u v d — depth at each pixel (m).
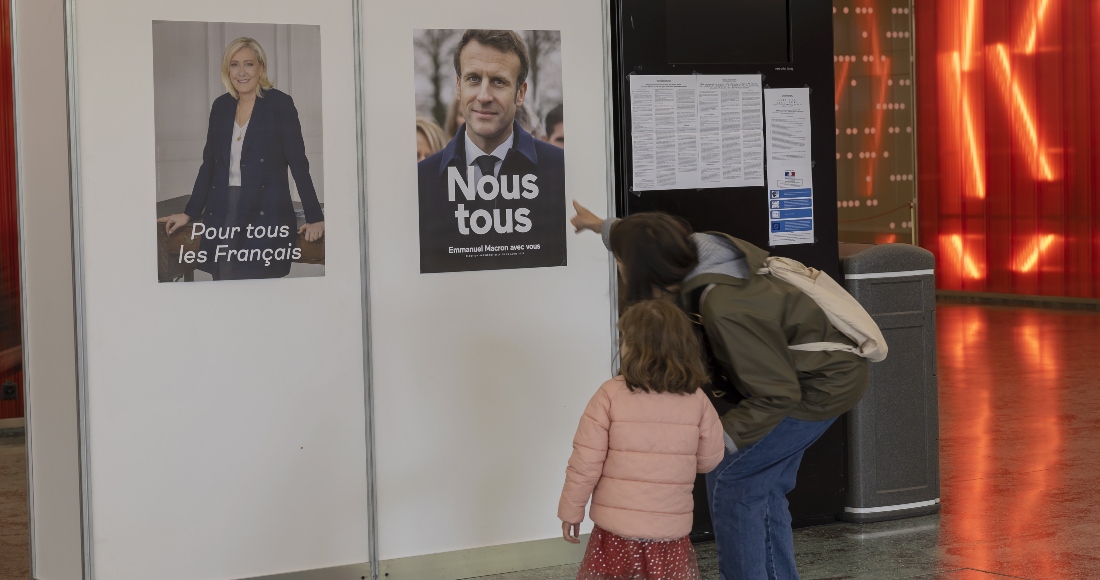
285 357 4.11
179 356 3.97
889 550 4.64
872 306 4.97
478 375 4.37
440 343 4.31
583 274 4.50
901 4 14.49
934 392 5.16
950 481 5.78
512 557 4.46
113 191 3.86
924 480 5.14
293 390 4.12
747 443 3.17
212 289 4.00
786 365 3.16
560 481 4.52
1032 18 13.61
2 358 7.74
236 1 3.96
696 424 3.07
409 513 4.31
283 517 4.14
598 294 4.54
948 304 14.44
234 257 4.01
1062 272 13.58
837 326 3.34
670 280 3.23
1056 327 11.80
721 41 4.76
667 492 3.04
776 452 3.34
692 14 4.70
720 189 4.73
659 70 4.61
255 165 4.02
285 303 4.09
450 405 4.34
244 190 4.01
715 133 4.71
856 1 14.19
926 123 14.91
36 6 3.98
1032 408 7.68
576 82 4.45
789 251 4.86
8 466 6.70
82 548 3.92
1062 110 13.38
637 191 4.60
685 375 3.02
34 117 4.07
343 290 4.16
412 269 4.25
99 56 3.81
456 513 4.38
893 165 14.56
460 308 4.33
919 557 4.53
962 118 14.48
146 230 3.90
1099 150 13.04
